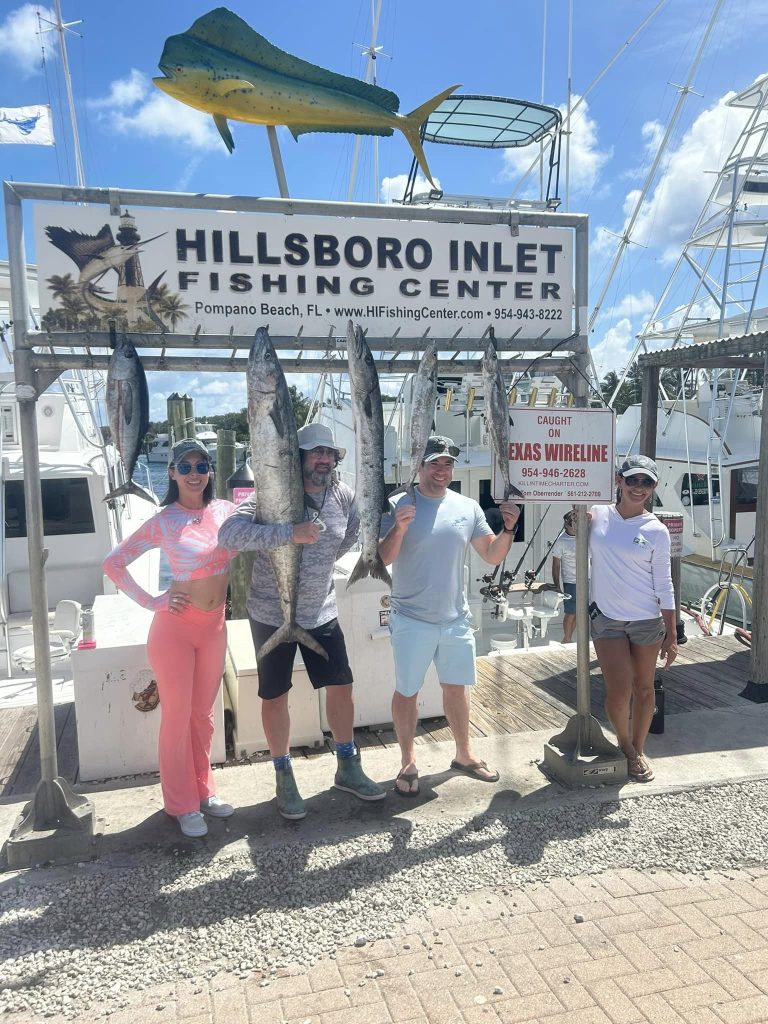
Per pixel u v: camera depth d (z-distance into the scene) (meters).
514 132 10.89
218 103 3.45
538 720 4.90
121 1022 2.36
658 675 4.61
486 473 10.76
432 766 4.14
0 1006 2.43
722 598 8.48
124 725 4.09
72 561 8.16
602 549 3.87
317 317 3.63
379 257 3.69
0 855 3.31
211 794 3.63
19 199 3.23
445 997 2.43
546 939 2.71
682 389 12.24
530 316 3.94
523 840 3.38
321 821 3.53
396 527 3.52
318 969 2.58
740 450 12.21
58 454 9.36
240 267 3.50
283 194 3.68
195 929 2.79
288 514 3.15
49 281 3.30
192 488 3.40
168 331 3.45
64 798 3.32
